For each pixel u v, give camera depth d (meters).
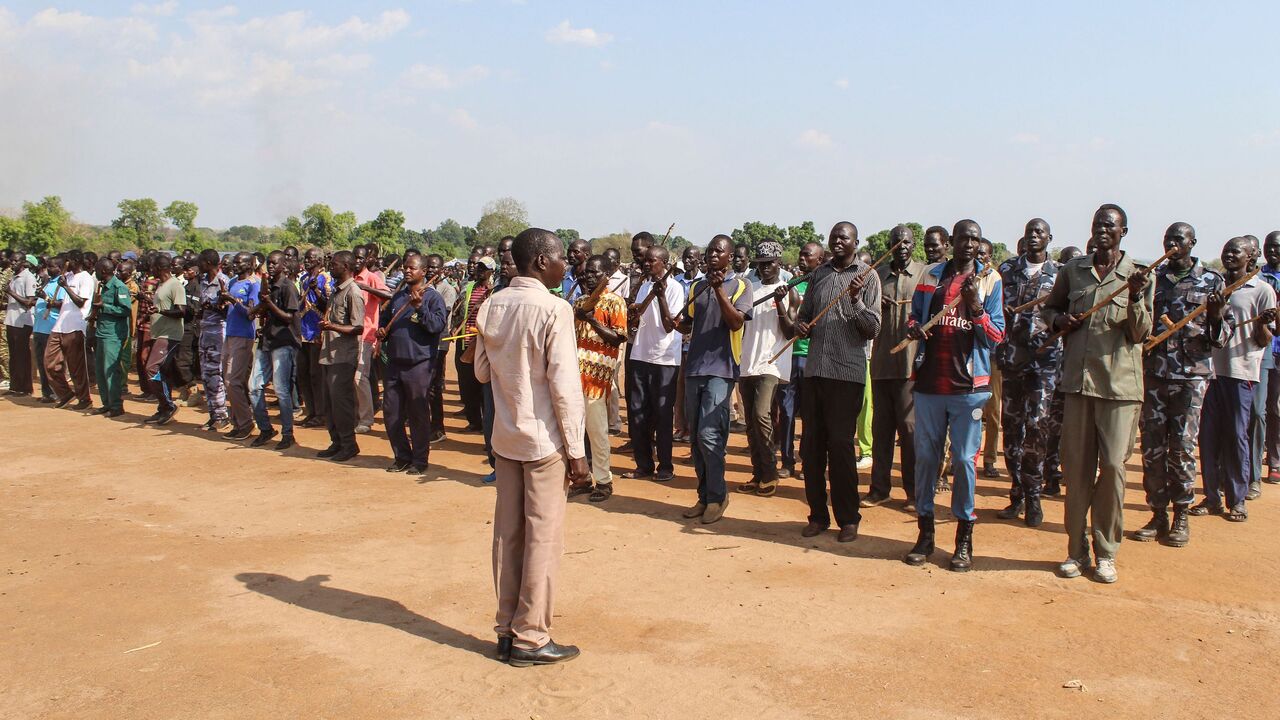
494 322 4.56
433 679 4.29
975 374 5.93
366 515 7.31
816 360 6.63
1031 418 7.13
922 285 6.37
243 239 86.88
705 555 6.32
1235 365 7.38
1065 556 6.43
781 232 32.12
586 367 7.75
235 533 6.81
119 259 14.23
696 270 11.08
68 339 12.55
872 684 4.28
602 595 5.48
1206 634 4.98
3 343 14.48
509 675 4.35
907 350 7.42
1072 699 4.16
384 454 9.83
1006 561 6.28
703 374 7.07
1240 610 5.36
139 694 4.11
